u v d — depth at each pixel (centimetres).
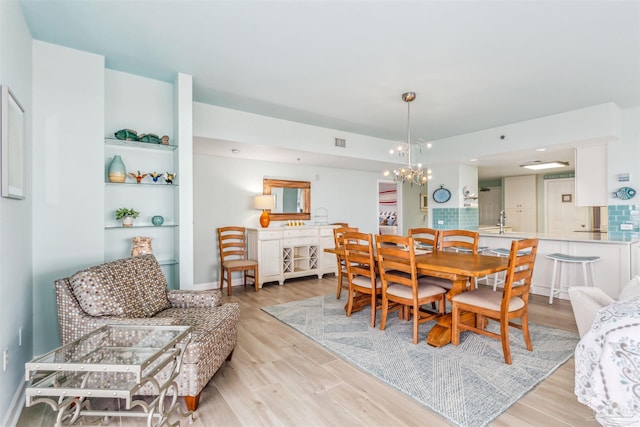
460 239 555
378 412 187
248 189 529
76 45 254
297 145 460
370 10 207
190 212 311
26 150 223
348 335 298
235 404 195
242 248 501
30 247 234
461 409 186
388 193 847
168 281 322
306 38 243
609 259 384
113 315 201
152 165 320
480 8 205
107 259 296
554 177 761
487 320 317
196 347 187
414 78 313
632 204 399
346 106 394
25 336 218
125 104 304
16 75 201
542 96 361
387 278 303
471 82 322
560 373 226
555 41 245
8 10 184
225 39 244
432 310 366
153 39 245
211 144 419
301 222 571
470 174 607
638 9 204
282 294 450
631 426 127
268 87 337
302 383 218
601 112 386
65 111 255
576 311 204
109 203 298
